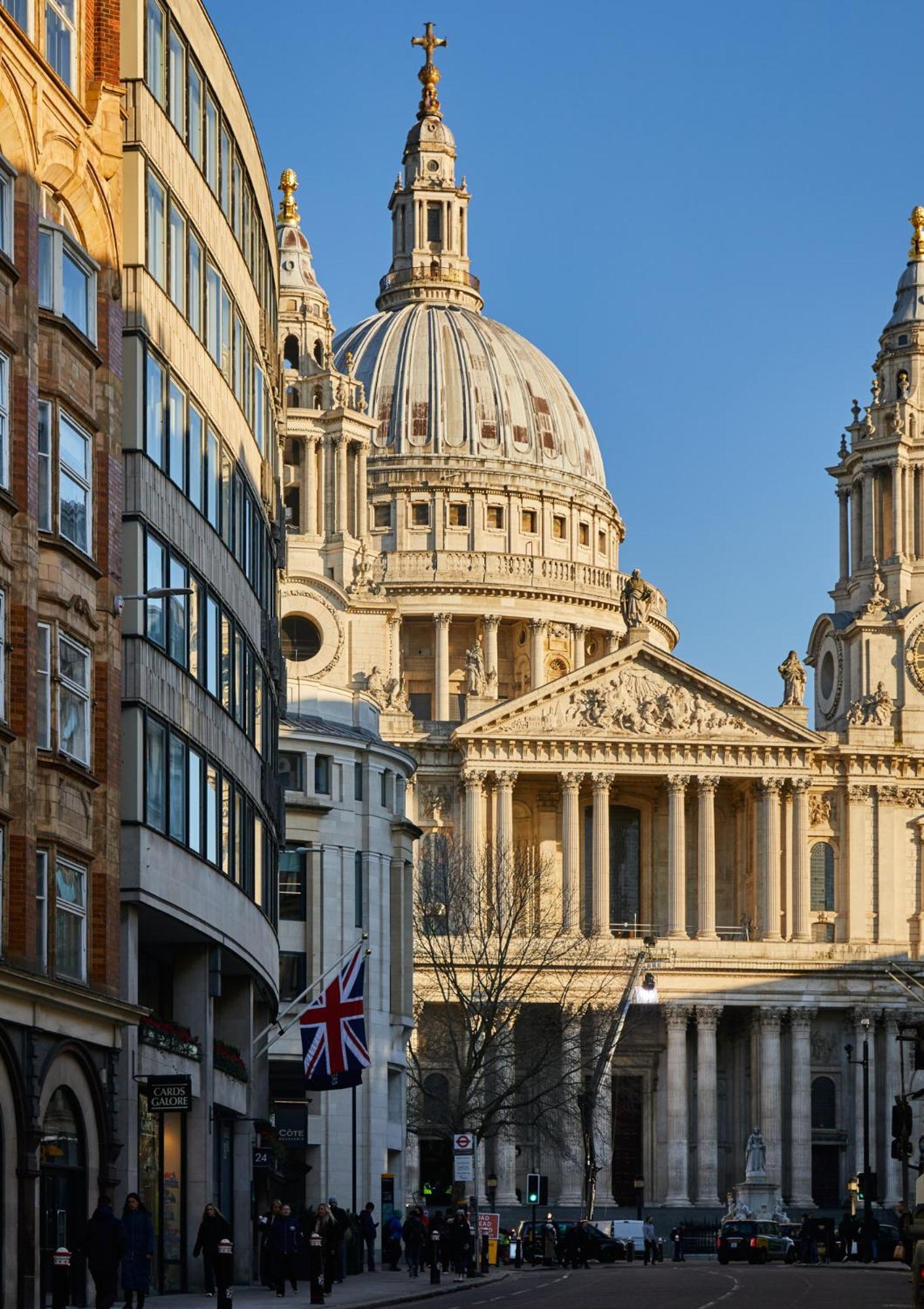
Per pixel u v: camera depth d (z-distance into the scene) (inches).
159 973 2800.2
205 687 2669.8
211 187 2758.4
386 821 4621.1
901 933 7470.5
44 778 2103.8
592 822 7573.8
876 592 7677.2
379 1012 4559.5
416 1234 3909.9
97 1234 1978.3
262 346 3240.7
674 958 7155.5
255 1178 3326.8
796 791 7386.8
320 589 7849.4
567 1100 5979.3
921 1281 1763.0
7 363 2011.6
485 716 7293.3
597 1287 3304.6
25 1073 2018.9
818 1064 7308.1
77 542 2212.1
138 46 2385.6
